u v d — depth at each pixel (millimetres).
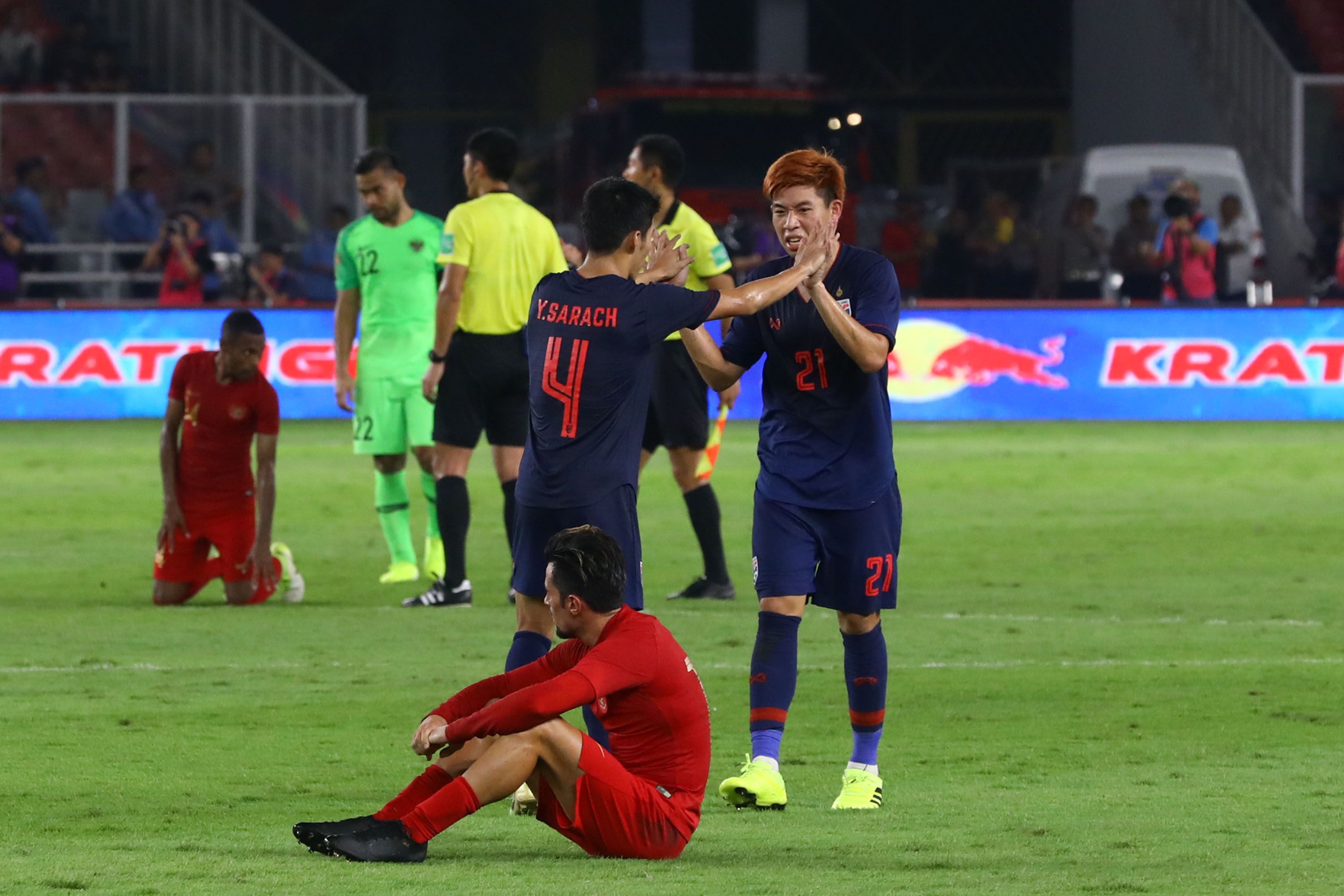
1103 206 88562
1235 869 16516
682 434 34031
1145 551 41750
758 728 19719
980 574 38469
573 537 17406
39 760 21781
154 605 34188
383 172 36000
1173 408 73500
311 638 30594
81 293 86688
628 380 20641
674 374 33844
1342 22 112750
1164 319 73312
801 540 20141
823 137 91938
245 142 87875
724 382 21406
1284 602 34906
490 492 52969
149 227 86438
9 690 26125
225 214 88562
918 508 49219
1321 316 73188
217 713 24672
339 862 16562
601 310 20453
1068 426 71500
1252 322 73188
